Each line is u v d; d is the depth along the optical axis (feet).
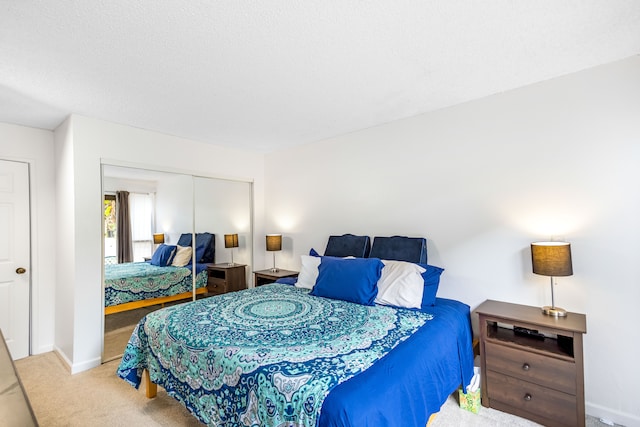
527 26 5.03
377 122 9.74
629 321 6.06
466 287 8.15
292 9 4.50
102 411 6.59
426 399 4.65
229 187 12.81
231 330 5.70
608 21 4.93
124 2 4.28
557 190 6.89
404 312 6.80
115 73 6.38
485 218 7.88
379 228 9.96
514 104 7.45
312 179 11.99
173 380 5.73
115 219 9.46
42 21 4.66
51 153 10.05
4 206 9.22
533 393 6.05
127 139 9.72
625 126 6.14
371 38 5.29
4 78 6.51
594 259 6.43
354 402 3.53
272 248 12.37
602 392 6.28
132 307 9.86
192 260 11.57
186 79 6.70
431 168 8.82
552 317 6.25
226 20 4.74
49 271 9.95
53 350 9.91
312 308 7.05
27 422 2.33
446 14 4.69
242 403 4.34
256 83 6.95
